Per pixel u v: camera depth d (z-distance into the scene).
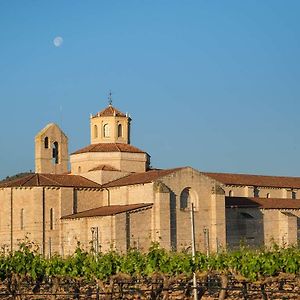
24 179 153.50
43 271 91.00
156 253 90.00
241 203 165.12
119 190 155.75
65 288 91.00
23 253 94.00
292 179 196.25
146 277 92.06
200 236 152.00
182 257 91.62
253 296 87.00
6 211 150.25
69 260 90.88
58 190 152.38
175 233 148.75
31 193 149.75
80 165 165.25
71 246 149.25
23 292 90.06
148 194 148.62
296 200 179.38
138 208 144.12
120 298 84.38
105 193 158.88
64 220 151.50
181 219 149.88
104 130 170.00
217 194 154.62
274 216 169.00
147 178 151.75
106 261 89.12
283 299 81.81
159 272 88.75
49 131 179.75
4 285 94.94
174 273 88.50
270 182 187.88
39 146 177.88
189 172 152.25
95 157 163.62
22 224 149.88
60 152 181.12
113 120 169.75
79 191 155.75
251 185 181.25
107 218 142.00
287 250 95.69
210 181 155.25
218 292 93.00
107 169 161.25
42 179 153.38
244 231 163.00
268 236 166.88
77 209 154.88
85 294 83.19
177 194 149.88
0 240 150.50
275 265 84.00
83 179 160.88
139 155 166.00
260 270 84.06
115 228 140.88
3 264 89.75
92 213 147.88
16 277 90.25
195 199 152.62
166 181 148.62
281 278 84.19
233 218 162.12
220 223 154.38
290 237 168.38
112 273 88.19
